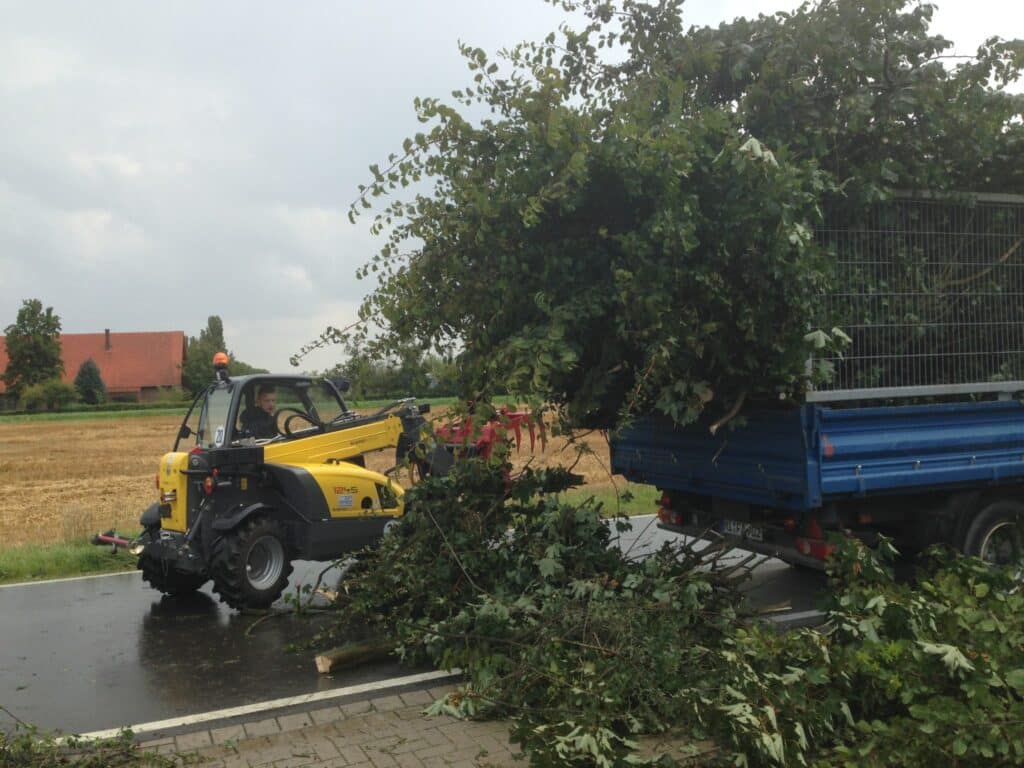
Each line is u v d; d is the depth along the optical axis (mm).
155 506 8172
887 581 4762
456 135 5422
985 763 3592
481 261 5477
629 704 4312
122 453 28609
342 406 8797
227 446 7707
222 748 4367
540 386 4816
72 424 46719
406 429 9055
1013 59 5898
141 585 8695
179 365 80562
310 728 4598
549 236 5246
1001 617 4422
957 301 6324
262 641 6621
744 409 6082
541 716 4230
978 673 3861
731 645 4691
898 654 4090
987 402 6301
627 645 4629
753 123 5820
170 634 6863
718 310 5207
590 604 5039
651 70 6082
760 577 8266
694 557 6062
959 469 6195
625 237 4922
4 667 6090
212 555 7273
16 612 7633
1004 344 6488
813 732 3953
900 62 5965
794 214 4895
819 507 5871
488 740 4371
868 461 5836
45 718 5121
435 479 6773
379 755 4223
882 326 6059
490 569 6090
